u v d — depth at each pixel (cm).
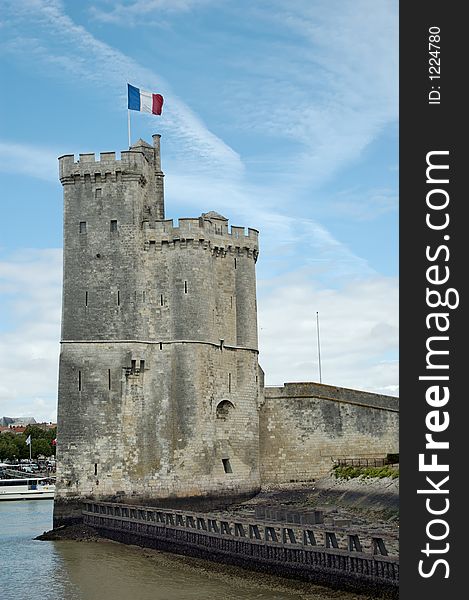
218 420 7088
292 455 7506
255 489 7256
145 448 6719
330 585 3812
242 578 4325
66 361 6731
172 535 5219
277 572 4194
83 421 6631
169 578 4491
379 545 3612
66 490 6531
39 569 4919
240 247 7488
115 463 6600
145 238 7000
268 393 7619
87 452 6588
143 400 6788
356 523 5400
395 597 3434
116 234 6925
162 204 7688
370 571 3575
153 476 6681
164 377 6838
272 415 7575
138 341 6806
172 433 6769
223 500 6912
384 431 7700
